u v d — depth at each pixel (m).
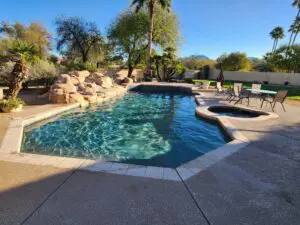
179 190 2.69
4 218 2.12
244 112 9.23
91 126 7.16
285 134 5.31
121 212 2.25
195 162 3.56
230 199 2.52
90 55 24.73
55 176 2.96
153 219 2.16
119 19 24.62
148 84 19.08
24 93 12.07
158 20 23.67
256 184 2.88
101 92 12.87
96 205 2.36
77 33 22.72
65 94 9.47
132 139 6.03
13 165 3.26
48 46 28.94
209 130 6.80
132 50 24.94
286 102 11.23
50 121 7.38
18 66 7.53
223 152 4.04
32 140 5.52
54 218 2.14
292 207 2.40
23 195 2.50
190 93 16.94
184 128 7.09
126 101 12.75
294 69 29.06
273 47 42.81
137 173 3.10
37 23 29.45
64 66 18.11
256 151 4.11
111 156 4.83
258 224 2.12
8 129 5.22
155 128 7.12
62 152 4.93
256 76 29.61
